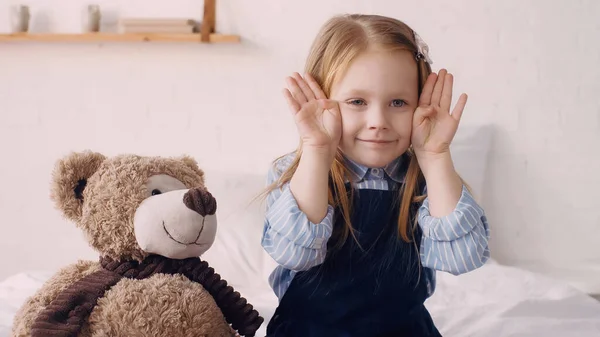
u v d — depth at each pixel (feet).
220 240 6.53
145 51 8.04
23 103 8.18
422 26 7.87
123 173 3.32
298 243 3.30
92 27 7.82
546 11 7.79
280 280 3.78
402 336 3.51
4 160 8.21
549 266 7.93
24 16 7.95
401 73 3.31
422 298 3.61
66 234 8.16
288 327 3.58
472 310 5.48
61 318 3.01
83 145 8.14
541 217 7.95
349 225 3.49
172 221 3.17
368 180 3.63
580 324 5.23
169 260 3.30
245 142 8.02
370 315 3.50
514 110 7.88
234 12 7.94
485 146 7.77
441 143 3.41
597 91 7.80
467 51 7.86
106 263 3.29
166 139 8.07
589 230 7.90
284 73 7.97
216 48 7.98
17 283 6.24
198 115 8.04
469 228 3.38
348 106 3.33
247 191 6.97
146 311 3.02
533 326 5.14
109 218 3.23
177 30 7.77
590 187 7.88
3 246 8.21
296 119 3.33
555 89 7.84
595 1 7.74
